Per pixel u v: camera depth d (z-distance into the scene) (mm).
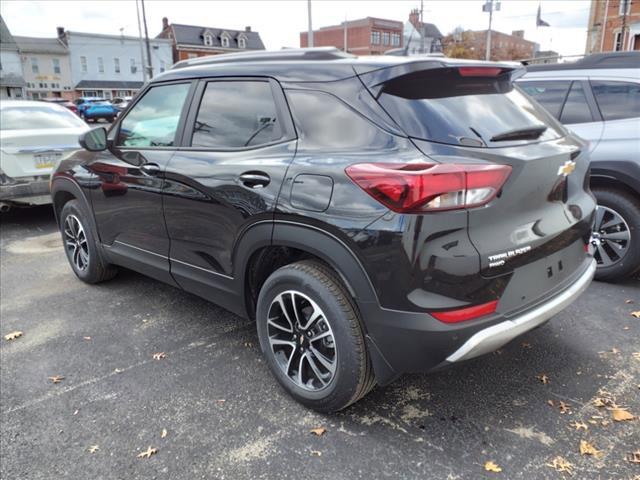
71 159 4266
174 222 3201
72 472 2227
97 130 3680
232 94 2924
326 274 2395
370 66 2379
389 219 2064
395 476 2143
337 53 2658
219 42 70750
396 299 2107
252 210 2588
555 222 2441
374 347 2250
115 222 3809
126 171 3529
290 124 2578
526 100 2785
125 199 3602
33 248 5785
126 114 3695
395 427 2447
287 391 2691
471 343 2100
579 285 2570
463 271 2057
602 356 2990
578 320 3434
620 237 3883
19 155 6207
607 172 3826
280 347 2742
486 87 2564
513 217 2211
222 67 3039
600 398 2598
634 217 3787
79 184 4082
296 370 2668
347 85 2402
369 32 70500
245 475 2180
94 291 4348
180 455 2311
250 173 2613
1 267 5094
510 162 2154
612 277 3988
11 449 2377
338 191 2223
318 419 2533
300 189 2363
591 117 4047
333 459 2254
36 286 4516
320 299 2371
